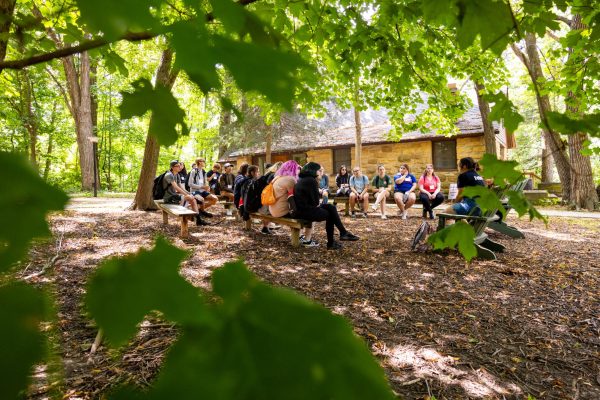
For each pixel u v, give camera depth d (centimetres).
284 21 193
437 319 348
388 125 1883
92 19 28
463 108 482
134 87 59
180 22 33
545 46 1572
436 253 581
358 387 25
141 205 1009
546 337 317
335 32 232
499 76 433
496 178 88
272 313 27
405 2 187
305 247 604
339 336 27
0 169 25
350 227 817
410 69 246
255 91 29
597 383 253
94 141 1558
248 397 24
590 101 244
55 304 25
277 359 25
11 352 21
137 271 28
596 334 323
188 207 814
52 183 27
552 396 238
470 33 82
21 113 1758
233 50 31
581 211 1166
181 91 1320
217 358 25
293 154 1977
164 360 25
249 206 692
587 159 1200
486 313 363
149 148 1002
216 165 1051
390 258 551
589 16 151
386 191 984
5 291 23
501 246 610
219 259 507
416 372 260
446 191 1541
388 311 363
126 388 25
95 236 616
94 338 273
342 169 1147
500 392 241
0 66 57
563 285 444
